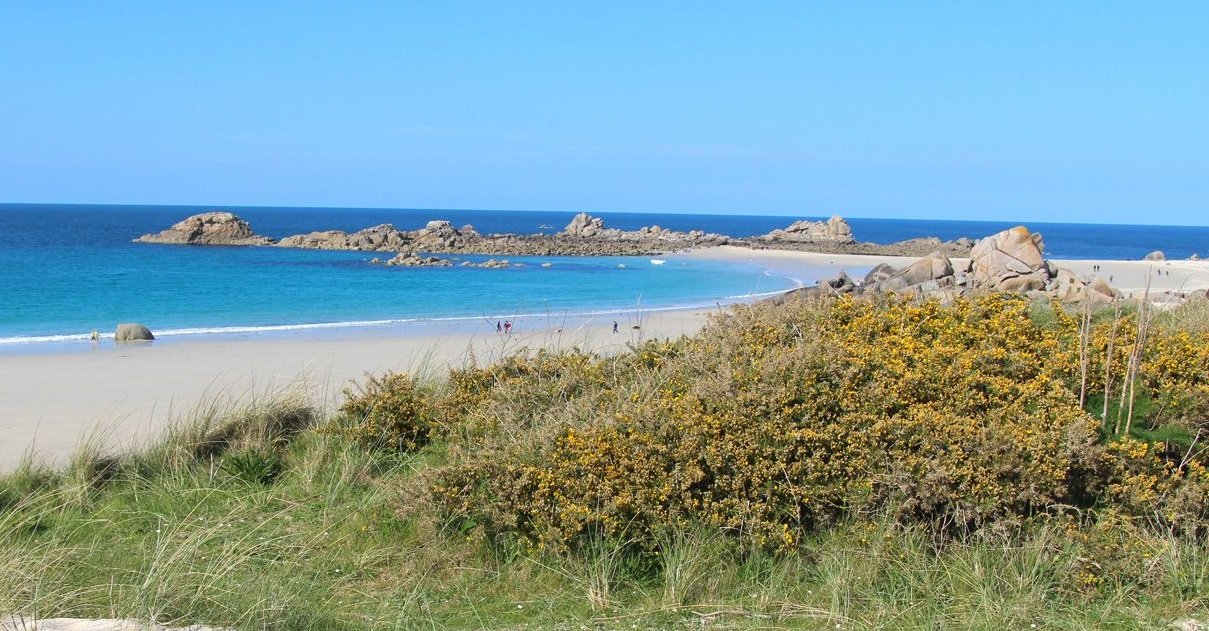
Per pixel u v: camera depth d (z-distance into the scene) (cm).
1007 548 523
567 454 604
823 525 562
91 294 3672
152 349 2195
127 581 535
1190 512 548
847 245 8431
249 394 1362
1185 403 645
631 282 4550
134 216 17162
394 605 523
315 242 7306
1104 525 532
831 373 629
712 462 568
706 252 7344
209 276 4653
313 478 714
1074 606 499
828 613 491
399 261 5672
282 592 518
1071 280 2405
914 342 718
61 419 1293
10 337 2441
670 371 748
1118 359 681
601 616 504
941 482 546
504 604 525
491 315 3050
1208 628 473
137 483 729
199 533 605
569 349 1038
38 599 495
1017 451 550
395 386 822
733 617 497
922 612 495
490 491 598
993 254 2598
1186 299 1129
